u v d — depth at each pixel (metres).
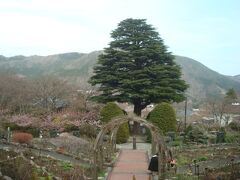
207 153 29.08
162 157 21.25
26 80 59.38
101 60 43.50
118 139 37.09
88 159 25.30
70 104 49.41
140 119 22.19
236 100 63.44
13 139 31.41
